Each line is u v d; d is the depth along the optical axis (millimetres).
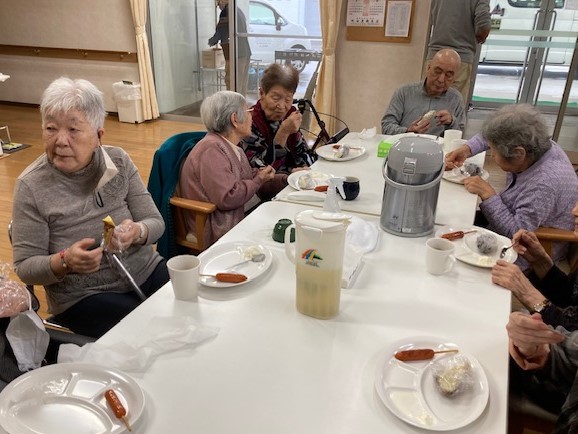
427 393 896
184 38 5688
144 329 1054
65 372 913
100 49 5891
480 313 1148
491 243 1425
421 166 1461
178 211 2094
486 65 4578
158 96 6043
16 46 6238
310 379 927
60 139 1397
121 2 5566
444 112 2916
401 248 1466
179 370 946
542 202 1769
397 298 1202
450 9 3828
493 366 970
